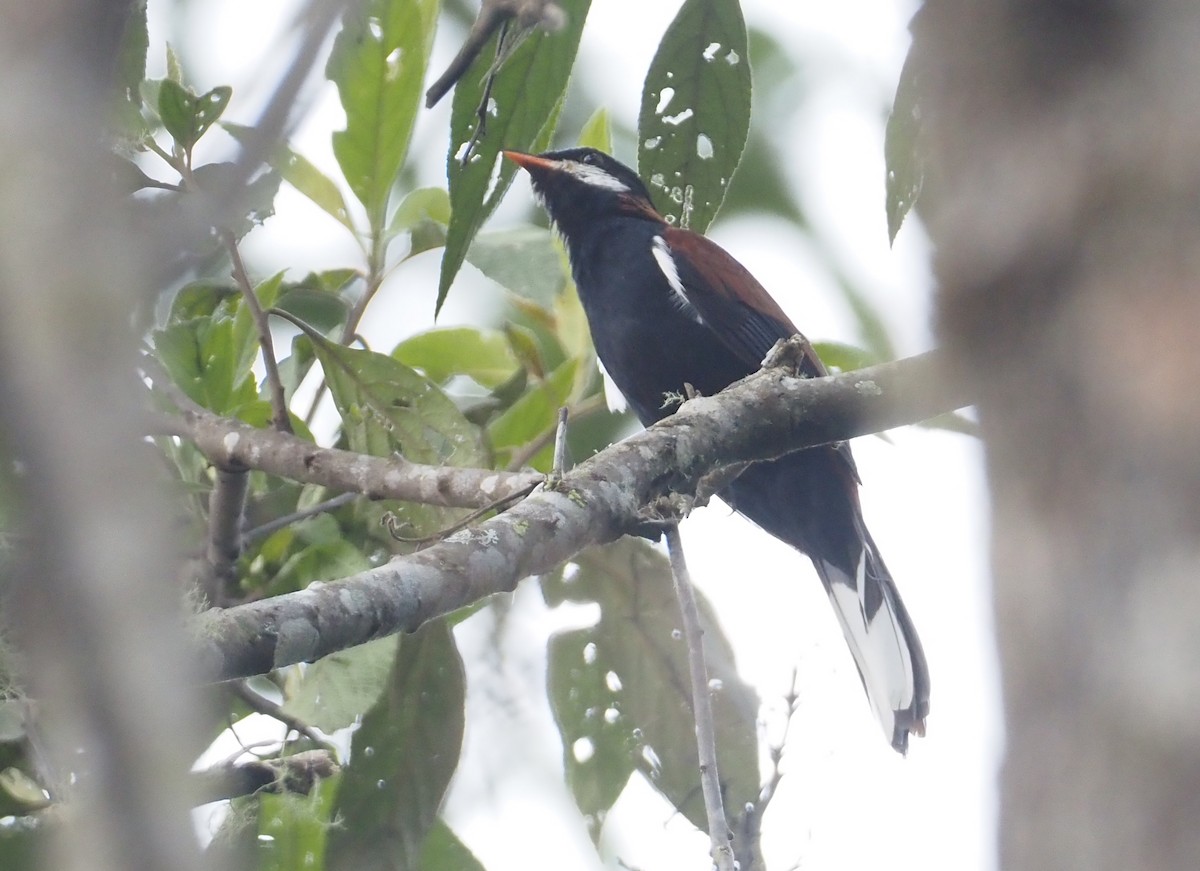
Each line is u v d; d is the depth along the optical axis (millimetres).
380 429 7195
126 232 1979
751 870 5246
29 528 1812
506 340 8258
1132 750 2383
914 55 3281
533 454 7887
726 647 7664
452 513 7012
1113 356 2566
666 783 7391
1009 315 2740
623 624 7684
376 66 7145
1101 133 2654
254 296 6523
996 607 2689
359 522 7121
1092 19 2695
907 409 6613
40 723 4699
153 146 5953
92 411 1829
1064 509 2602
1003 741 2625
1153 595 2426
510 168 6938
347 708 6355
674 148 7918
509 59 6758
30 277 1821
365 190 7402
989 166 2789
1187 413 2473
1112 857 2367
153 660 1811
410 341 8227
